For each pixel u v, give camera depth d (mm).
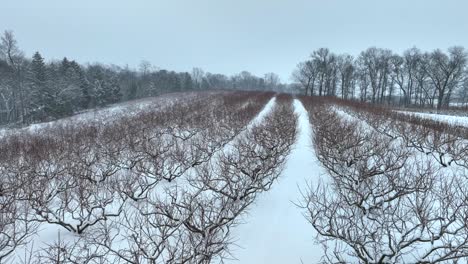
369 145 9570
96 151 9969
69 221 6219
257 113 21906
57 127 18344
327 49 64812
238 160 8406
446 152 9281
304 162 10211
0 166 9195
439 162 9445
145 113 21844
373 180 6617
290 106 27219
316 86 70750
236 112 18797
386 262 4281
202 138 11898
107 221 6160
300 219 6348
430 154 10445
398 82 58062
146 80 72938
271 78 113625
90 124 19141
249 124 16859
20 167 8445
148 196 7223
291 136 12250
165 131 14375
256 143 9812
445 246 4180
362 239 4684
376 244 4512
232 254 5227
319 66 65000
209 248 4625
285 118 15633
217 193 7043
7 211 5402
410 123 13930
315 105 27156
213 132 12109
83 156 9789
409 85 57281
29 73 41562
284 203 7062
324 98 39062
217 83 107875
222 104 25922
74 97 43562
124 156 9648
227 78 114812
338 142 9438
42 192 6238
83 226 5828
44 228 5969
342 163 8406
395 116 16078
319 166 9641
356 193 5973
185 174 8805
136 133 12734
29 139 13930
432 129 12039
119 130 13766
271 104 32125
